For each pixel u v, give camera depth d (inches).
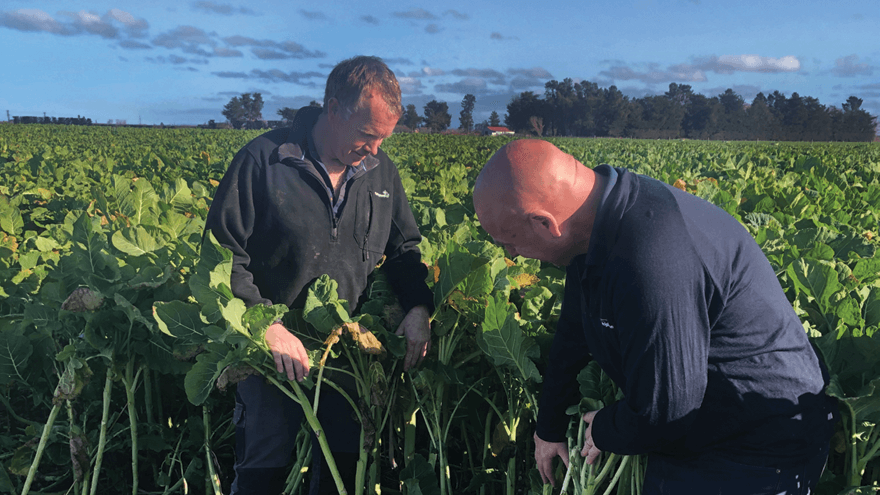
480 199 63.1
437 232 146.6
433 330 104.5
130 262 106.8
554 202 60.7
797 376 62.9
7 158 560.1
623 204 58.9
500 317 87.6
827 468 84.7
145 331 98.4
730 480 64.4
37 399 109.3
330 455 87.4
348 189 93.0
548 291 103.6
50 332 104.9
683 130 6013.8
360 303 105.7
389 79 83.2
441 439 101.9
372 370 92.6
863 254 136.6
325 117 89.8
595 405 78.2
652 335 56.7
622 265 57.1
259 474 94.8
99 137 1311.5
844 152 1001.5
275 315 82.8
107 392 97.0
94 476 97.5
